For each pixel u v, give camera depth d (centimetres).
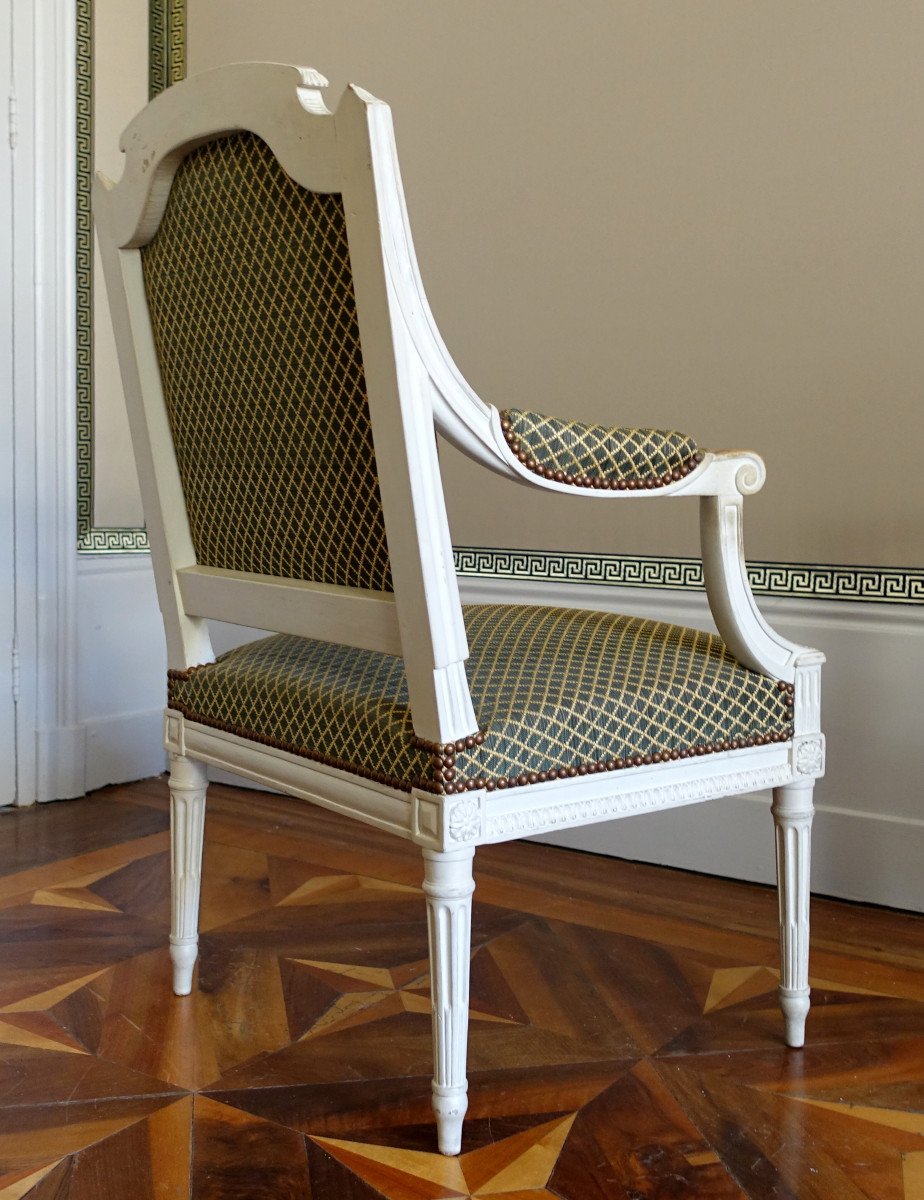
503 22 253
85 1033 166
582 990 182
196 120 133
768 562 230
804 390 223
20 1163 133
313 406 129
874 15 210
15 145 277
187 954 178
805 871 158
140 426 166
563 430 131
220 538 160
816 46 217
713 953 197
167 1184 129
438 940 128
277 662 161
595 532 251
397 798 130
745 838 235
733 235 228
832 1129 141
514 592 263
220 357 144
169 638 174
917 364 211
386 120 110
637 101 238
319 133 116
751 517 231
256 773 157
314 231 121
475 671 141
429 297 270
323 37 281
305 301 126
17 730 289
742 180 227
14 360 281
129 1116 144
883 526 216
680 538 240
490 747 126
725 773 148
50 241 284
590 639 155
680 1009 175
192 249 144
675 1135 140
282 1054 160
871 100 212
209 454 155
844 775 224
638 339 242
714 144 229
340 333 122
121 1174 131
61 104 283
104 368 301
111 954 195
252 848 254
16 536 285
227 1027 168
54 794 293
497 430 125
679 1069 156
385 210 112
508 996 179
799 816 157
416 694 125
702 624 238
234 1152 136
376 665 151
